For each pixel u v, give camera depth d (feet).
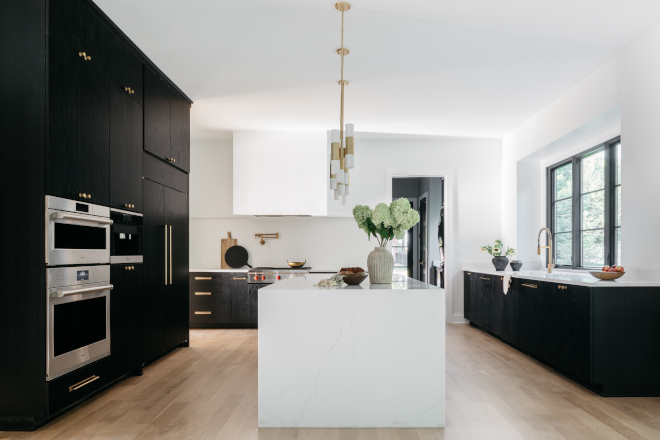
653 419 9.45
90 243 10.22
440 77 14.17
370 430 9.02
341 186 10.98
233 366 13.87
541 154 18.93
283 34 11.41
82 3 9.83
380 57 12.72
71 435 8.65
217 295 20.79
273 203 20.51
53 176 8.92
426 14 10.35
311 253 22.17
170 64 13.41
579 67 13.48
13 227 8.79
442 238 24.68
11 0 8.85
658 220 11.11
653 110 11.23
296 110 17.60
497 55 12.60
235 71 13.87
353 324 9.26
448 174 22.38
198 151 22.62
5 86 8.82
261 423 9.18
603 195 15.93
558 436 8.58
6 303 8.80
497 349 16.31
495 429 8.95
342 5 9.93
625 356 10.98
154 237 13.78
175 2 9.98
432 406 9.20
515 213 20.56
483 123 19.53
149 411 9.98
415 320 9.28
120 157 11.62
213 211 22.48
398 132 21.02
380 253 10.56
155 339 13.82
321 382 9.23
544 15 10.46
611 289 11.07
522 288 15.28
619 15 10.52
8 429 8.87
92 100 10.29
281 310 9.27
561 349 12.49
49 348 8.79
